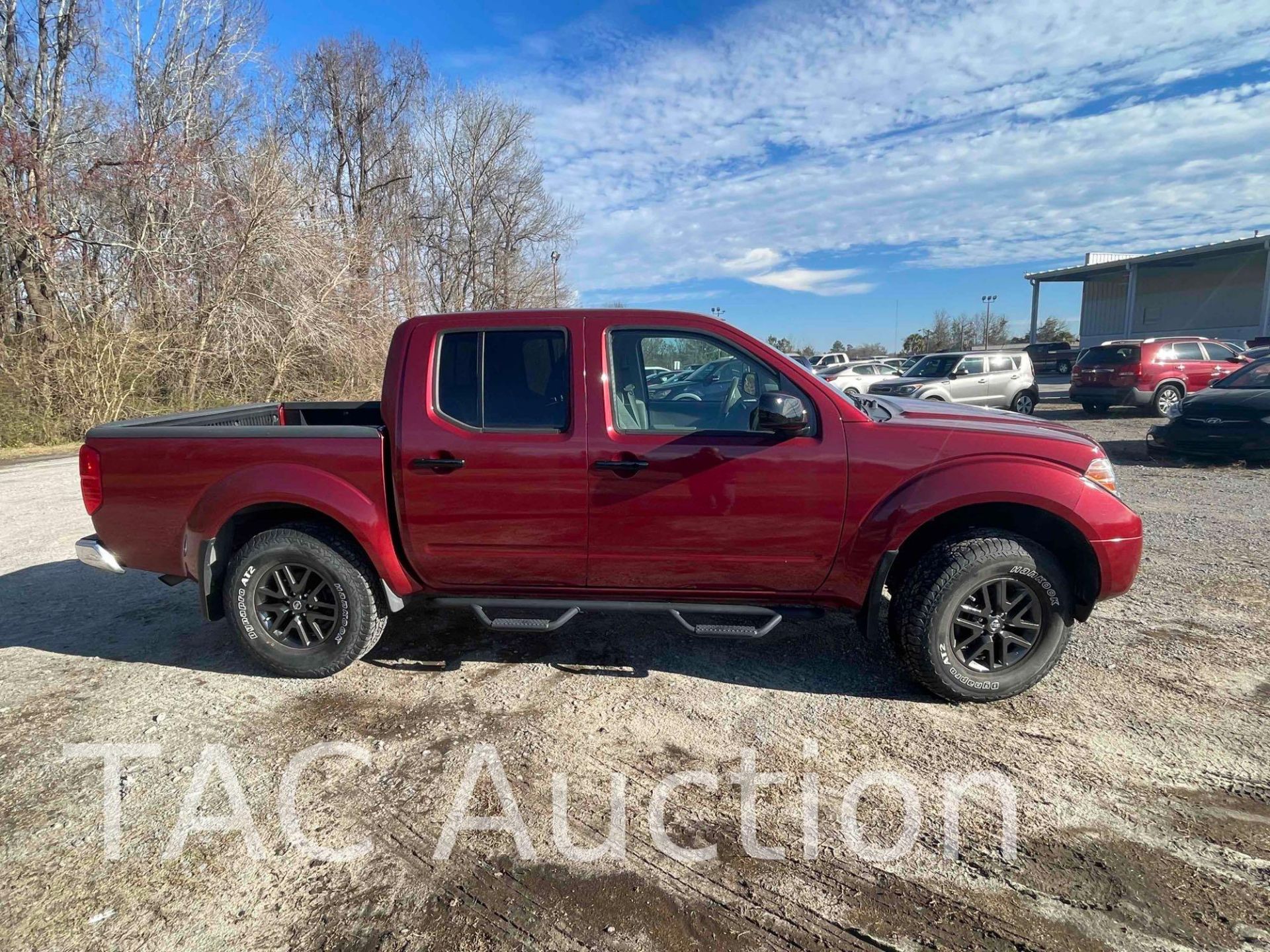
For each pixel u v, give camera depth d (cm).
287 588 360
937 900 217
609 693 347
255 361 1853
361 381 2084
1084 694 337
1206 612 428
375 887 225
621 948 202
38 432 1370
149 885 226
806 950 200
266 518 374
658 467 324
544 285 4225
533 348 339
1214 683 345
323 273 1981
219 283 1777
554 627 351
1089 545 319
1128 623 414
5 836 249
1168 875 226
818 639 409
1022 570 316
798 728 314
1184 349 1470
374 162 3606
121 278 1622
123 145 1719
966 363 1567
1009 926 207
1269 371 941
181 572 365
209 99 2045
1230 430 890
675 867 232
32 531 665
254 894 222
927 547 339
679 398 343
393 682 360
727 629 336
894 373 2270
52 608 462
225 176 1858
